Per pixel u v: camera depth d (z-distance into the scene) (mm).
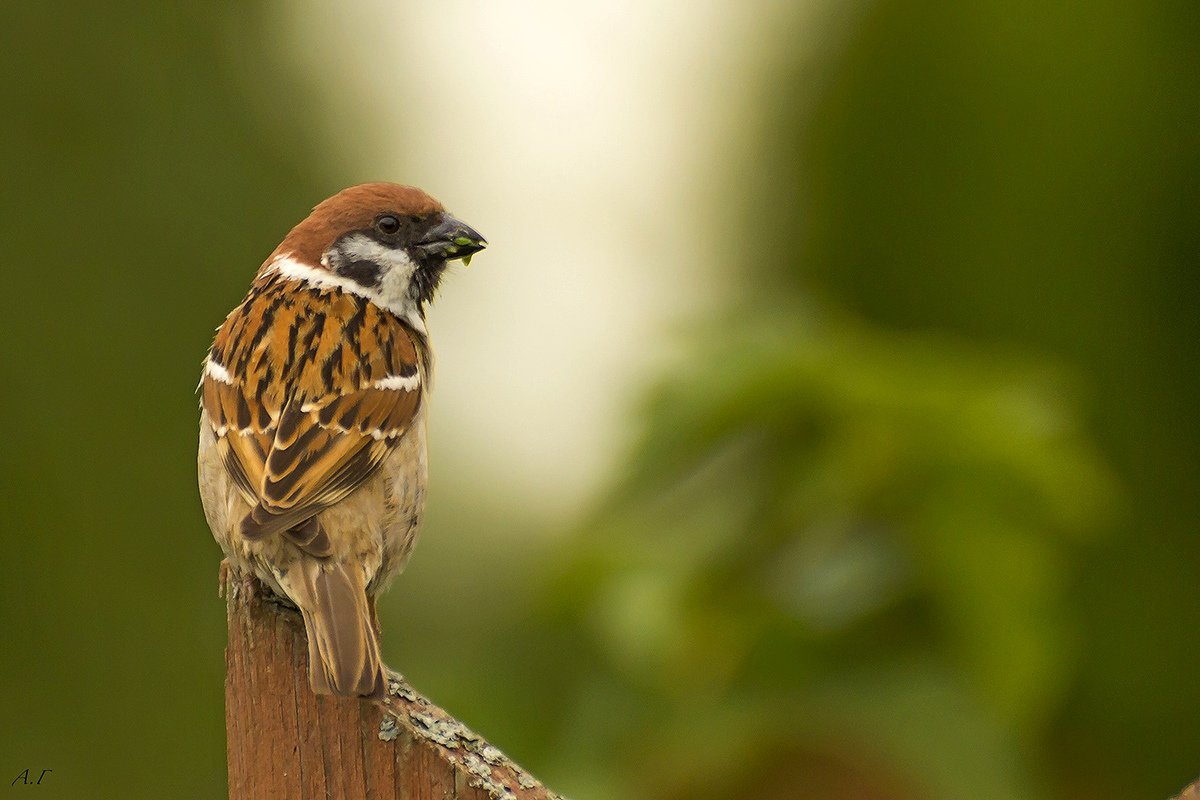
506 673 7699
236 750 5566
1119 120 11180
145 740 12656
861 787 7082
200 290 13641
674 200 13789
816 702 7191
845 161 11758
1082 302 11250
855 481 7395
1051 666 7449
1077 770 10789
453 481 13891
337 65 14203
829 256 11781
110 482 13195
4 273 13328
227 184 13797
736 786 7117
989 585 7379
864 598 7367
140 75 13844
